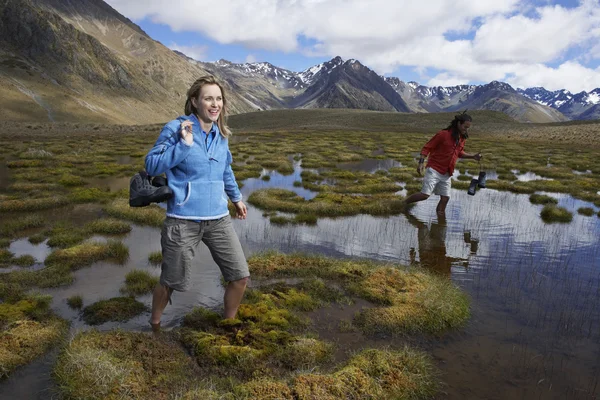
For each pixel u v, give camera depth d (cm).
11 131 4938
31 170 1897
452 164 1186
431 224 1120
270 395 397
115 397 392
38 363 456
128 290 637
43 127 5784
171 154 434
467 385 446
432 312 581
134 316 557
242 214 553
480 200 1462
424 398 423
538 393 437
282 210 1230
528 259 865
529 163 2717
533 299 668
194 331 511
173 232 469
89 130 5850
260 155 2805
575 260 864
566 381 459
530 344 532
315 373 432
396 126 7669
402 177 1941
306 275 716
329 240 957
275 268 735
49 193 1344
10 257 785
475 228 1092
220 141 482
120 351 460
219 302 604
